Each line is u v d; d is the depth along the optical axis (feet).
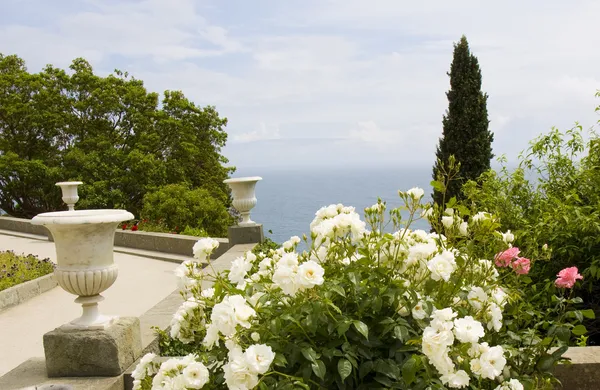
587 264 14.94
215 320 7.09
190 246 37.37
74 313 23.27
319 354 7.16
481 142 43.78
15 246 44.50
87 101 80.23
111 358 11.86
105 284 12.07
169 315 16.12
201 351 8.89
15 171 78.13
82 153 77.25
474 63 44.60
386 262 8.39
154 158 78.33
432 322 6.97
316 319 7.29
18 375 12.15
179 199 59.26
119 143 83.20
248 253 9.45
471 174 43.45
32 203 85.25
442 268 7.82
